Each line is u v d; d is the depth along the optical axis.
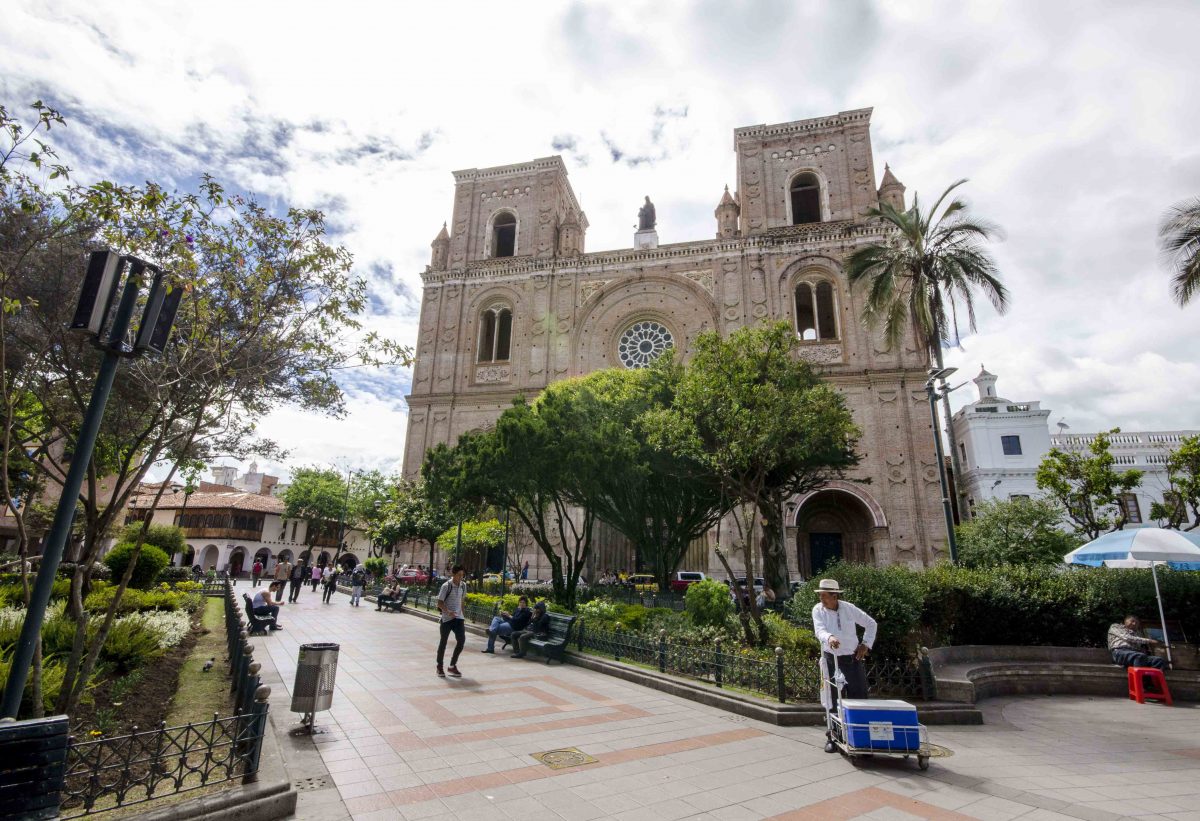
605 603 17.14
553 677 11.66
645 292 41.59
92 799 4.66
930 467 33.69
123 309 5.84
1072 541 25.72
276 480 81.50
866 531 36.12
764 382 14.47
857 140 41.94
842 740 7.25
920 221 25.64
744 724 8.66
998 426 43.31
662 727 8.32
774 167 43.00
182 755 5.11
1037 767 7.12
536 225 46.06
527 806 5.43
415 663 12.41
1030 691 12.35
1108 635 13.38
